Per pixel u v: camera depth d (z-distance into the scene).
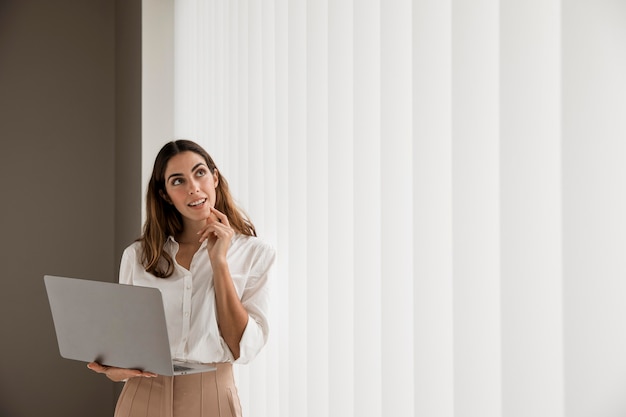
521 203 1.06
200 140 2.97
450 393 1.26
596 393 0.94
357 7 1.59
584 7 0.94
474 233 1.18
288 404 2.04
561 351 1.01
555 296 1.01
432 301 1.30
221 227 1.92
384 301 1.47
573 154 0.96
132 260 2.07
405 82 1.41
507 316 1.09
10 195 4.10
